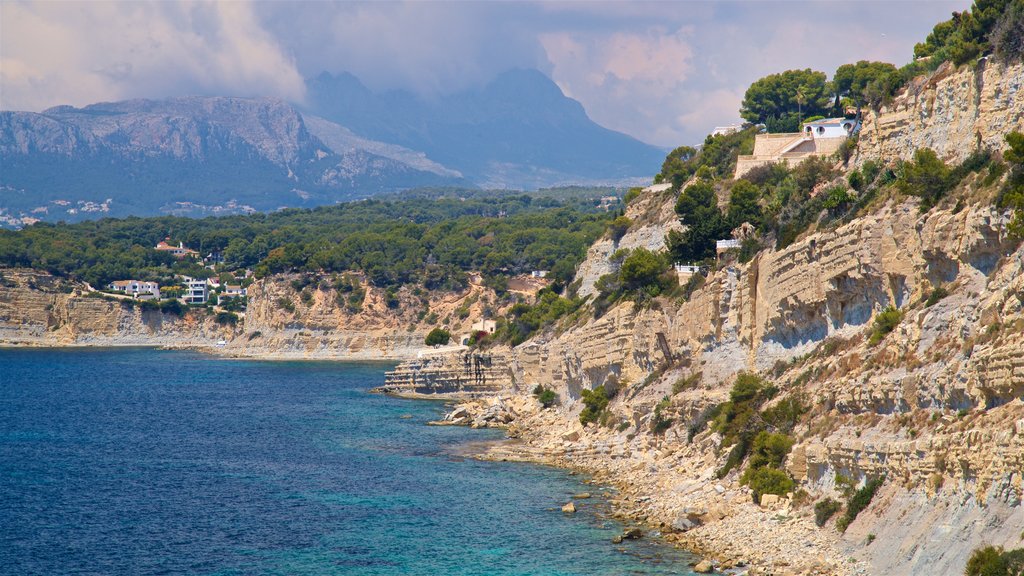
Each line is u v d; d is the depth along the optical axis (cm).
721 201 13425
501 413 14425
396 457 11694
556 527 8175
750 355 10050
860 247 8306
